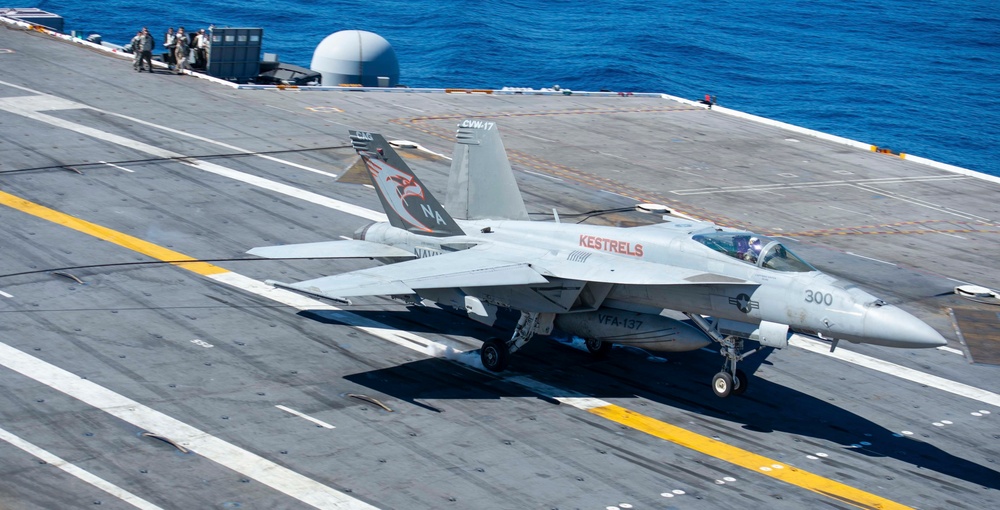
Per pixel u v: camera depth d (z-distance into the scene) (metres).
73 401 20.97
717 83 104.94
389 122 50.41
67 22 104.69
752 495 19.59
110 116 45.78
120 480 18.05
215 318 26.42
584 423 22.25
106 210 33.94
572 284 23.98
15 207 33.25
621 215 38.47
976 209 44.47
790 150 52.72
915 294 32.81
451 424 21.56
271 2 128.50
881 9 158.00
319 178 39.91
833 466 21.12
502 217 27.75
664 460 20.80
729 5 156.75
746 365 26.50
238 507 17.50
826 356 27.48
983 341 29.14
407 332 26.92
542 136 50.84
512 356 25.97
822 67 115.81
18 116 44.03
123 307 26.48
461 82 95.00
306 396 22.33
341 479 18.78
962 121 93.88
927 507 19.66
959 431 23.36
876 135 87.06
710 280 22.42
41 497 17.25
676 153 49.81
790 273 22.33
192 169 39.38
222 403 21.55
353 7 129.88
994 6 164.38
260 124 47.47
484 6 136.88
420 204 26.92
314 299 28.67
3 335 23.94
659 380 25.11
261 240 32.62
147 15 112.25
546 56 109.69
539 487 19.16
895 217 42.16
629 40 121.06
